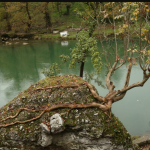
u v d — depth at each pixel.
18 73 20.39
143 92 14.05
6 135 7.13
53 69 12.02
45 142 6.75
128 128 10.36
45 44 34.34
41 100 7.22
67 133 6.90
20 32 43.72
